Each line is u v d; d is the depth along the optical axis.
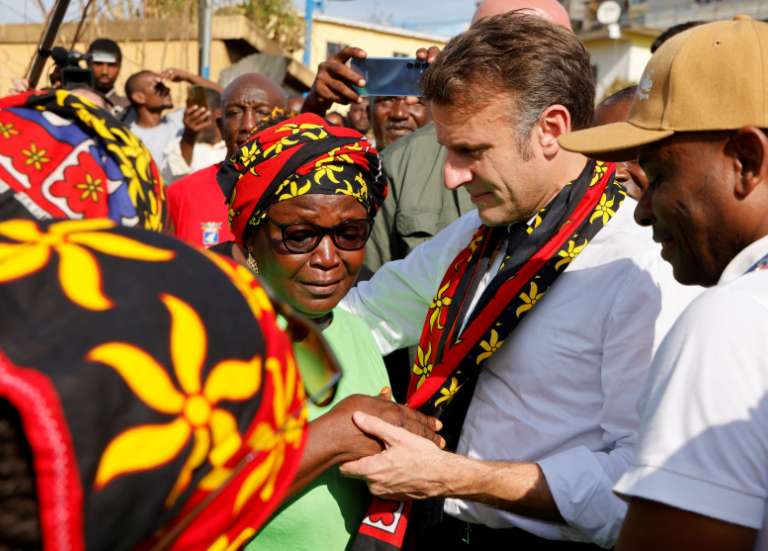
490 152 1.85
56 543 0.71
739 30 1.34
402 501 1.82
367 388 1.97
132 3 8.50
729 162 1.33
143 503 0.76
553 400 1.91
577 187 1.92
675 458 1.22
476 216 2.27
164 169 5.30
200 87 5.02
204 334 0.83
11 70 8.19
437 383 1.96
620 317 1.79
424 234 3.53
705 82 1.33
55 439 0.70
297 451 0.99
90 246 0.84
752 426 1.19
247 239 1.98
